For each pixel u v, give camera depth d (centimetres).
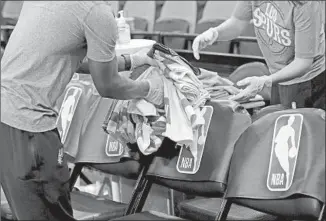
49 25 189
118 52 280
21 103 195
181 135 218
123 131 229
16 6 594
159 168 238
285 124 204
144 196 243
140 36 439
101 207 253
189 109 217
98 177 322
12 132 196
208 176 222
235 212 236
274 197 200
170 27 602
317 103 291
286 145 202
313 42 263
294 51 277
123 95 205
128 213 242
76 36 189
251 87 246
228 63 362
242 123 221
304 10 260
